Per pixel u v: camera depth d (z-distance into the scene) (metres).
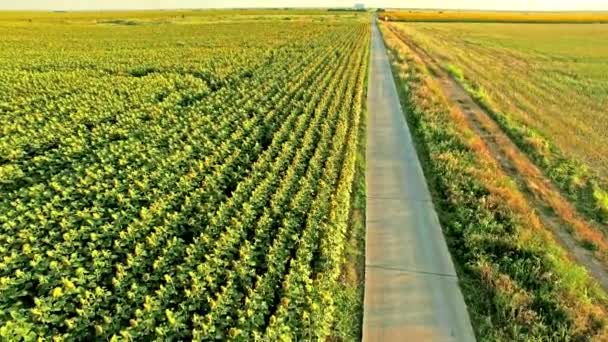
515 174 17.27
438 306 9.53
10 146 16.84
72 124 19.95
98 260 9.84
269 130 19.97
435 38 75.56
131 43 58.97
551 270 10.59
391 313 9.30
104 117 21.20
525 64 46.69
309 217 11.81
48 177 14.75
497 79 37.91
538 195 15.27
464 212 13.23
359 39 64.38
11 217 11.82
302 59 41.22
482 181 15.31
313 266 10.29
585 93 32.94
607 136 22.64
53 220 11.65
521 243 11.59
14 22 106.88
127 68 36.44
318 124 20.34
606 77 39.25
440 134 20.52
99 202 12.76
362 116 24.27
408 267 10.84
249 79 31.77
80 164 15.46
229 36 68.94
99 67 36.91
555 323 9.08
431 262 11.05
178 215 12.00
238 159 16.53
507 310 9.36
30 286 9.11
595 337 8.76
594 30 98.06
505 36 81.75
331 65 37.91
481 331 8.90
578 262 11.51
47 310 8.38
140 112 22.09
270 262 10.02
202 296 8.88
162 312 8.48
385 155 18.45
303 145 17.22
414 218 13.20
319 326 8.41
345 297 9.77
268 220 11.79
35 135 18.17
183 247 10.54
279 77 32.25
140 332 7.88
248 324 8.15
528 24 120.81
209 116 21.56
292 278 9.35
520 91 33.25
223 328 8.11
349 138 18.59
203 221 12.00
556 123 24.70
